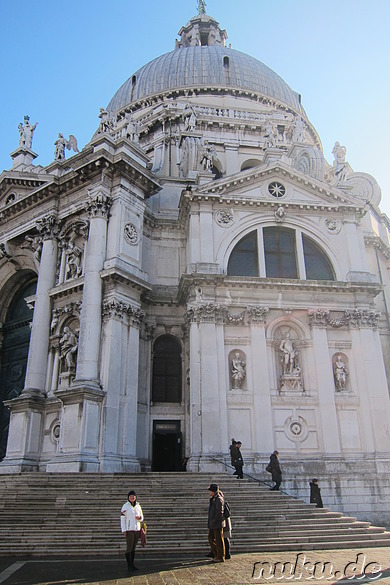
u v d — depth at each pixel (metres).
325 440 23.66
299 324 25.86
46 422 23.89
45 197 28.39
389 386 28.02
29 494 16.92
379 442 23.84
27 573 10.66
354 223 28.42
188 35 57.50
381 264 31.61
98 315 23.67
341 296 26.44
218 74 44.06
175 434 25.94
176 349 27.52
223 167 38.03
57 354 25.14
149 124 39.19
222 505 12.19
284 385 24.78
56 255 27.30
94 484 17.81
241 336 25.17
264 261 26.92
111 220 25.67
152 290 26.52
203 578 10.00
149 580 9.84
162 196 31.12
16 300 32.12
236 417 23.72
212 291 25.33
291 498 17.72
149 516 15.34
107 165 25.94
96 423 21.67
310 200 28.50
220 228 27.08
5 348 30.94
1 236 30.41
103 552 12.84
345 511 22.34
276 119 39.91
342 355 25.73
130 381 23.67
